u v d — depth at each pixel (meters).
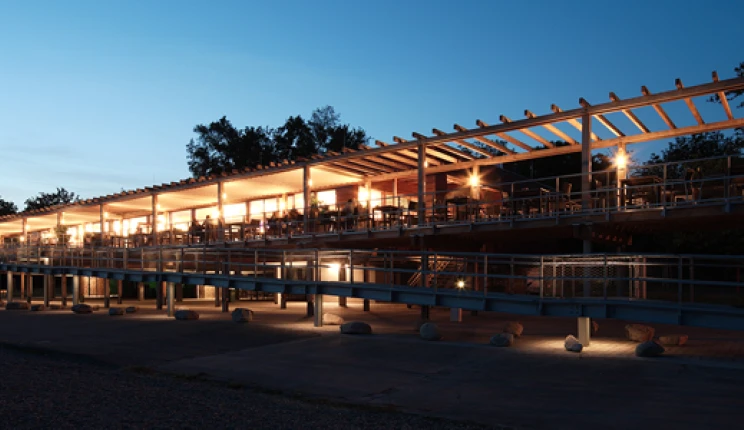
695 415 7.91
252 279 17.14
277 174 21.81
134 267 24.91
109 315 20.72
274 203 26.48
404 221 18.53
